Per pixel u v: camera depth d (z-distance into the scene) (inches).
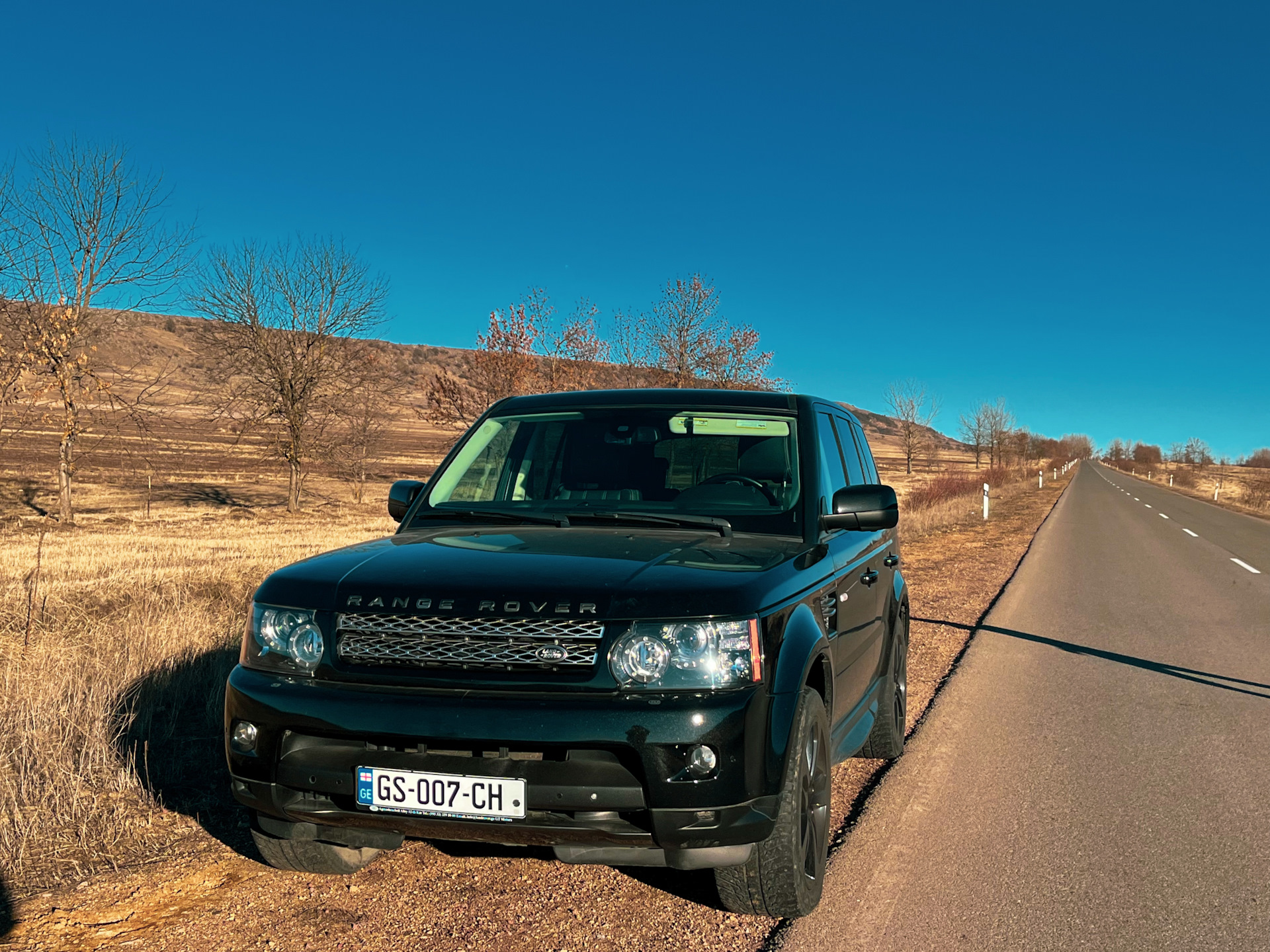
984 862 151.7
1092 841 161.5
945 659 325.4
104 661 254.4
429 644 112.7
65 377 839.7
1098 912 134.0
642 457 165.3
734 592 114.6
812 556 142.6
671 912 130.0
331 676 115.4
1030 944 123.9
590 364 1098.1
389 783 110.7
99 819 159.9
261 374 1165.1
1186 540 878.4
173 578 438.6
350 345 1220.5
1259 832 166.4
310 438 1222.3
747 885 122.6
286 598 121.4
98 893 133.9
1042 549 761.0
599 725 105.7
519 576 116.4
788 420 169.8
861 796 185.0
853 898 137.3
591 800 106.8
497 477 169.0
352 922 125.5
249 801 118.2
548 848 151.0
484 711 107.3
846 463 190.9
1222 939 125.9
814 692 129.4
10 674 238.7
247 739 117.5
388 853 148.4
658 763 105.6
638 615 110.0
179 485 1517.0
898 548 226.1
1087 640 363.6
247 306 1144.8
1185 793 187.3
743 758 108.6
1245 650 346.0
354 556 132.3
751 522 151.6
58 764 176.6
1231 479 3440.0
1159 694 275.9
